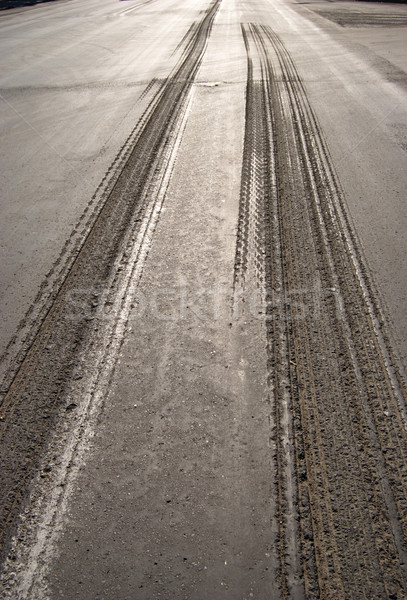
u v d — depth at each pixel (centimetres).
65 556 262
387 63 1147
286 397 348
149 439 321
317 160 675
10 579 254
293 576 253
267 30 1551
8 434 324
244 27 1600
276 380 361
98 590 247
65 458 311
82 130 799
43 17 1964
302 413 337
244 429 327
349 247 497
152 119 832
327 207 566
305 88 964
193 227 536
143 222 548
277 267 473
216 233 524
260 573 254
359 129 774
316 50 1276
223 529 272
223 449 315
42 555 263
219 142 736
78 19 1884
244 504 285
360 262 476
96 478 299
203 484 295
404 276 456
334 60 1173
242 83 995
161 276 466
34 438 322
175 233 527
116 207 578
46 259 493
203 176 641
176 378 364
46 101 943
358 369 367
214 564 257
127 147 731
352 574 253
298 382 358
